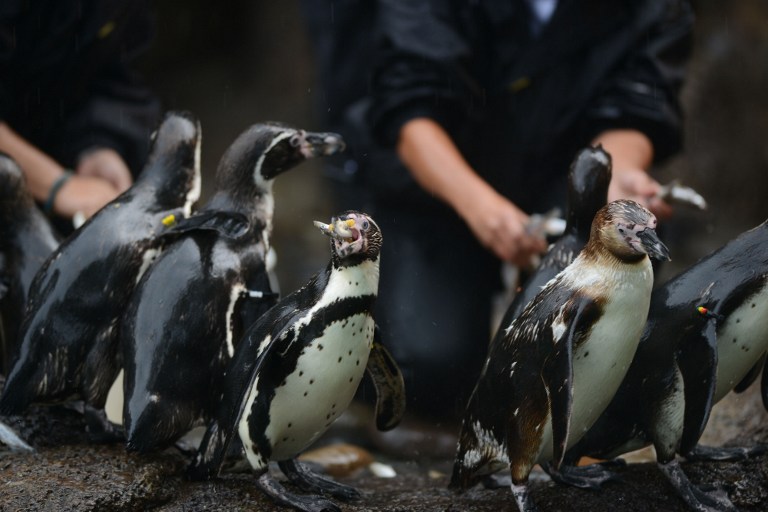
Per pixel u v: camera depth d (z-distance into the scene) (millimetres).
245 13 27203
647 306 5238
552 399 5066
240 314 5992
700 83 19484
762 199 19375
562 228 8328
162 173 6508
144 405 5793
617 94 9734
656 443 5840
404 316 10336
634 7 9695
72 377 6277
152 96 10344
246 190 6320
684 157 19141
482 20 9938
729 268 5699
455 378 10188
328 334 5340
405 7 9758
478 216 8781
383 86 9703
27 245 6902
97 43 9266
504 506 5855
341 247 5223
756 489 5949
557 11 9594
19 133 9484
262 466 5703
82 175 9562
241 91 26969
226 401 5531
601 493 5891
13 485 5672
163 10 26734
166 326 5859
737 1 19906
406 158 9648
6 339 6922
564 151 10078
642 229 5027
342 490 6090
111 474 5824
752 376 6285
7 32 8938
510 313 6043
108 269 6242
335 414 5672
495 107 10078
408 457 8945
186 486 5992
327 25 12133
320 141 6398
